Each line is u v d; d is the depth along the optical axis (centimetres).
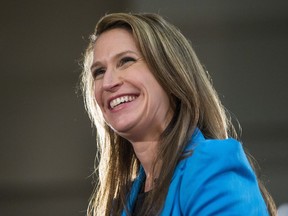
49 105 1147
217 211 337
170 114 412
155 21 419
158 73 401
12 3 1146
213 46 1097
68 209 1140
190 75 407
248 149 1091
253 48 1095
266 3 1092
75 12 1138
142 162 426
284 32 1095
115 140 472
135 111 403
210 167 353
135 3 1103
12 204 1151
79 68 1140
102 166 474
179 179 366
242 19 1096
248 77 1098
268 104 1095
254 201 346
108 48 413
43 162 1147
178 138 387
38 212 1145
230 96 1096
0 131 1170
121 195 445
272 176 1084
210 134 406
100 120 470
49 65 1145
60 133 1145
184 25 1095
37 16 1145
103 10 1127
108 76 407
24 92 1151
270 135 1094
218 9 1095
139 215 389
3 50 1151
